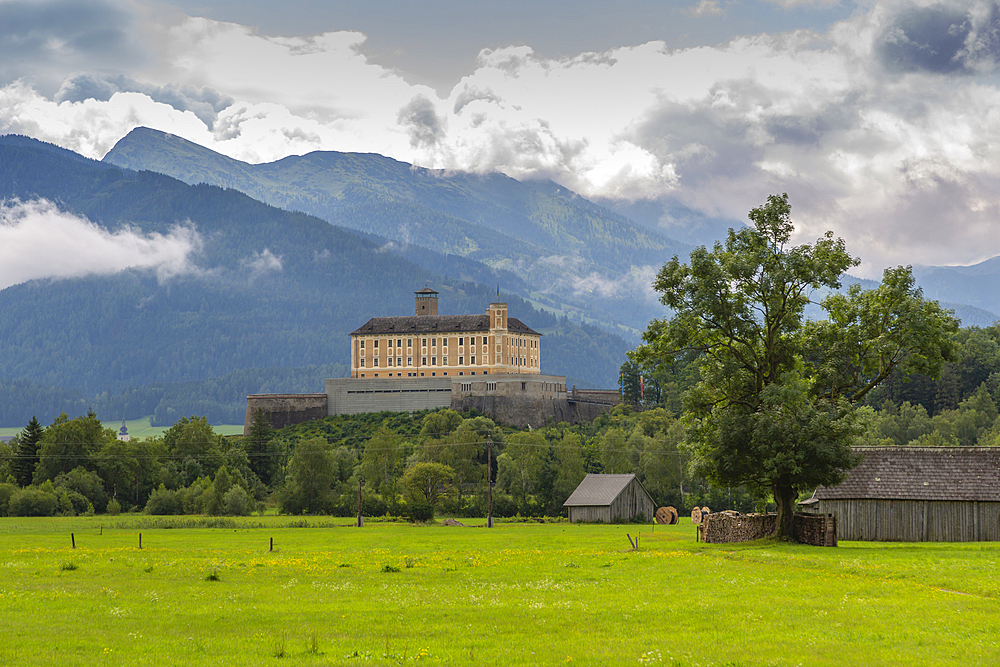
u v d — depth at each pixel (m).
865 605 41.47
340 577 56.59
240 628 38.03
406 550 83.25
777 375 83.19
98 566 64.94
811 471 73.81
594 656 32.09
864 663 30.56
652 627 37.34
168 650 33.50
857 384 84.06
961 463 87.44
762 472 79.19
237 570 61.34
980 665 30.28
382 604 44.06
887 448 90.06
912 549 72.12
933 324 78.94
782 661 30.86
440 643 34.75
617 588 49.19
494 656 32.38
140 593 48.88
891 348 79.06
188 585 52.91
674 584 50.41
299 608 42.88
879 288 83.25
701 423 83.50
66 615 40.91
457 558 69.75
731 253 83.31
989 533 84.31
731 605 42.03
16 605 43.88
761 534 83.50
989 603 41.78
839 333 83.50
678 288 84.88
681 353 87.19
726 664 30.67
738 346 85.00
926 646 32.94
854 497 86.25
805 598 43.88
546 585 50.78
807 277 80.94
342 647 34.06
